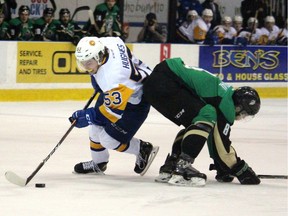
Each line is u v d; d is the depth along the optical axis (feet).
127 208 35.78
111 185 41.19
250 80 95.50
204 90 40.86
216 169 42.91
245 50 94.79
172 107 40.98
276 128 69.26
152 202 37.19
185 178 41.19
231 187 41.55
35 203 36.24
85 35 85.46
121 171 45.91
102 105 40.88
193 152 40.52
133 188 40.47
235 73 94.43
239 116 41.55
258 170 47.73
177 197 38.47
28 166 46.80
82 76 85.10
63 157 50.60
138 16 99.09
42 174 44.11
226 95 40.93
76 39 83.87
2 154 51.16
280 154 54.65
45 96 83.25
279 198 39.09
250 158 52.47
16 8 89.15
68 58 84.17
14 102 81.46
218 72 93.35
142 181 42.65
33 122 67.77
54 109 77.05
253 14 101.45
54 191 39.09
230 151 41.81
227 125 41.39
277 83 97.25
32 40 84.43
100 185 41.09
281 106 87.71
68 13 85.10
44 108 77.61
